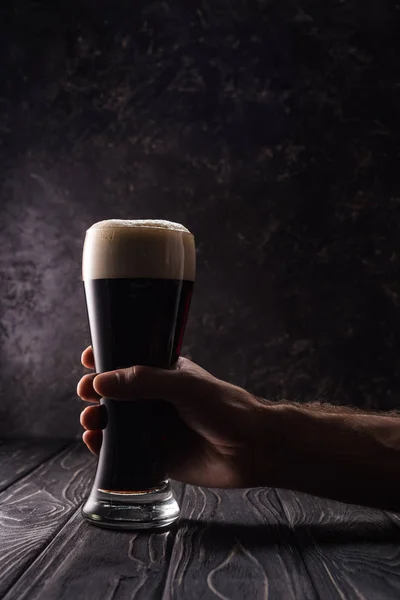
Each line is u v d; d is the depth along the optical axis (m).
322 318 1.88
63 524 0.91
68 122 1.94
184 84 1.92
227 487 0.91
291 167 1.91
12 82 1.95
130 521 0.87
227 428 0.84
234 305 1.89
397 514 1.00
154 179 1.92
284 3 1.93
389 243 1.89
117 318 0.86
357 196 1.90
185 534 0.87
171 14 1.93
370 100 1.92
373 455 0.85
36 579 0.69
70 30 1.94
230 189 1.91
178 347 0.92
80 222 1.92
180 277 0.89
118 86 1.93
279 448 0.85
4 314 1.92
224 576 0.71
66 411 1.89
